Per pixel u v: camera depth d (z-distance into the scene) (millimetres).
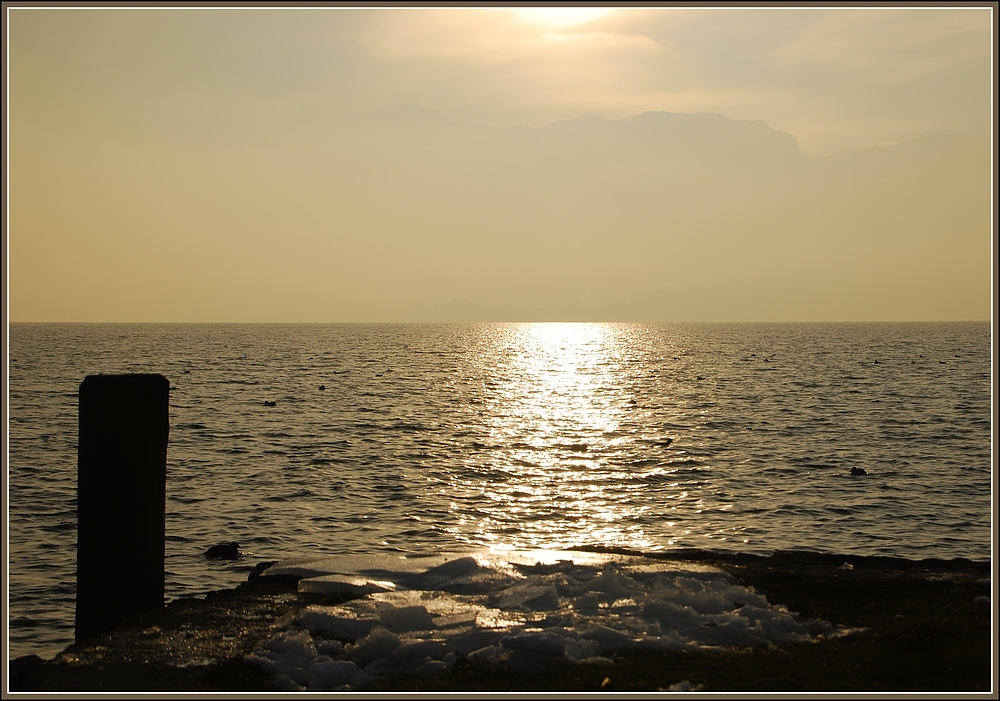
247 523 20578
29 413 43000
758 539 19609
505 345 165750
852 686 6129
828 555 9648
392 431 38594
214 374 76562
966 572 9023
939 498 23625
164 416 7891
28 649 12758
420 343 173250
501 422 42969
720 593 7840
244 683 6160
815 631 7277
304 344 160625
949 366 87625
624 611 7453
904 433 37406
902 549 18625
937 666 6492
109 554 7609
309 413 45562
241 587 8484
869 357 106875
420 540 19516
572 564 8664
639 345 163250
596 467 29422
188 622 7379
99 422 7582
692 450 33125
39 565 16797
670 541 19453
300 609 7656
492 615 7301
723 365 94250
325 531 20094
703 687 6055
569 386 68000
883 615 7645
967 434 36938
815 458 30703
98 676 6250
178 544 18562
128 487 7641
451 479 26906
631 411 48531
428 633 6957
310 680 6148
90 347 136000
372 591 8164
